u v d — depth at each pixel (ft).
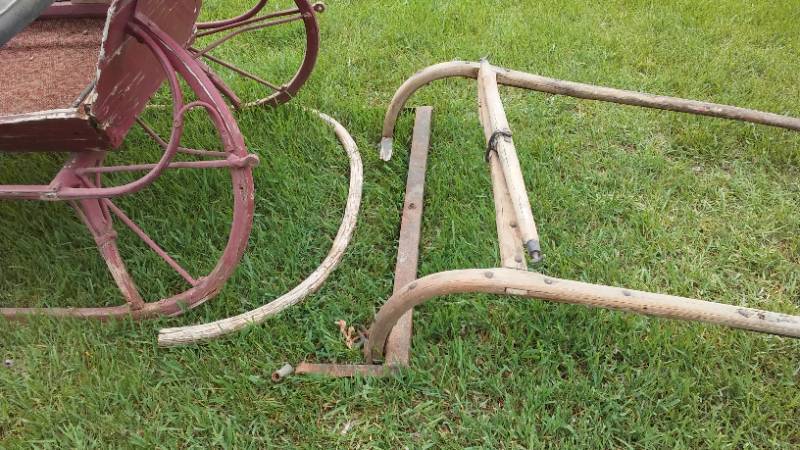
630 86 9.64
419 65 10.05
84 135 4.92
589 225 7.44
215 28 7.52
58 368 5.76
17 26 4.18
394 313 5.08
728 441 5.41
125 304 6.20
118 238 6.89
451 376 5.80
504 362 5.95
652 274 6.93
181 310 6.13
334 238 7.22
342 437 5.37
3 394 5.64
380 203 7.65
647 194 7.88
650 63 10.22
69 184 5.28
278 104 8.64
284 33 10.69
